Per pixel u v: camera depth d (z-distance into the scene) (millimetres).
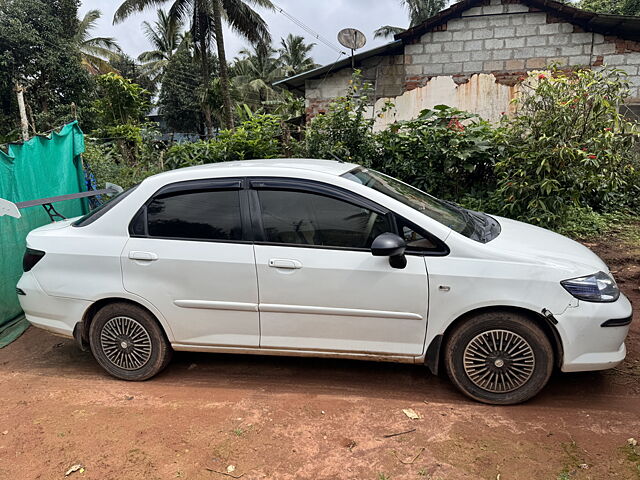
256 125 8359
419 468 2436
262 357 3811
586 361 2816
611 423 2764
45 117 18719
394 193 3352
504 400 2959
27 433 2863
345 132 7723
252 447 2650
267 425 2855
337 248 3002
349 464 2488
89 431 2861
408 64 10539
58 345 4199
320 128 7781
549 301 2764
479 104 10336
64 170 5773
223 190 3209
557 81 5715
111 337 3428
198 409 3061
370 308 2959
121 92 14688
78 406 3158
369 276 2926
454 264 2855
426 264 2877
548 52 9945
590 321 2762
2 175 4547
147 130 11273
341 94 10922
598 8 16609
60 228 3570
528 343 2848
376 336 3018
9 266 4574
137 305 3338
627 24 9383
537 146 5898
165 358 3408
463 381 3000
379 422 2852
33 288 3467
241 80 33469
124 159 9383
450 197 7352
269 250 3053
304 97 11312
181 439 2744
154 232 3252
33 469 2541
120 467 2525
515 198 6297
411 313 2926
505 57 10125
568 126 5582
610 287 2898
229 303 3129
